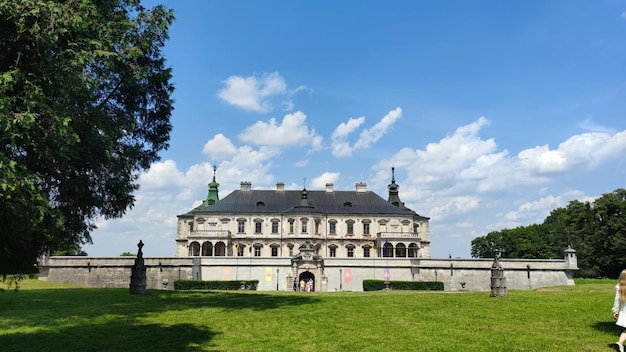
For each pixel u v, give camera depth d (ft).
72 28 41.73
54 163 47.42
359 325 61.41
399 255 299.17
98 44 45.34
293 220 299.79
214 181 357.20
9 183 34.99
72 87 43.88
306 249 211.82
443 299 85.71
